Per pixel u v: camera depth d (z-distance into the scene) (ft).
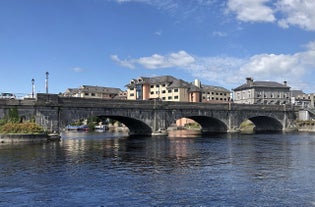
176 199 65.05
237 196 67.10
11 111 186.80
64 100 207.92
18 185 75.36
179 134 290.76
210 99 568.41
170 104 268.41
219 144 180.96
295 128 361.30
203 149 152.87
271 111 344.28
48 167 98.73
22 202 62.80
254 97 522.47
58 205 61.16
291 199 65.10
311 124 344.49
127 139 223.92
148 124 257.75
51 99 201.36
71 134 318.04
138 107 247.91
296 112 367.66
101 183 77.87
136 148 157.48
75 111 213.66
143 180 81.30
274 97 534.37
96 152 138.51
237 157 123.85
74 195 67.51
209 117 298.56
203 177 85.05
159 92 527.40
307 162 110.42
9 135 167.02
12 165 101.45
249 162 110.73
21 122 186.19
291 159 117.80
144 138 233.55
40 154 127.75
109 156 125.59
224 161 113.29
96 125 502.38
